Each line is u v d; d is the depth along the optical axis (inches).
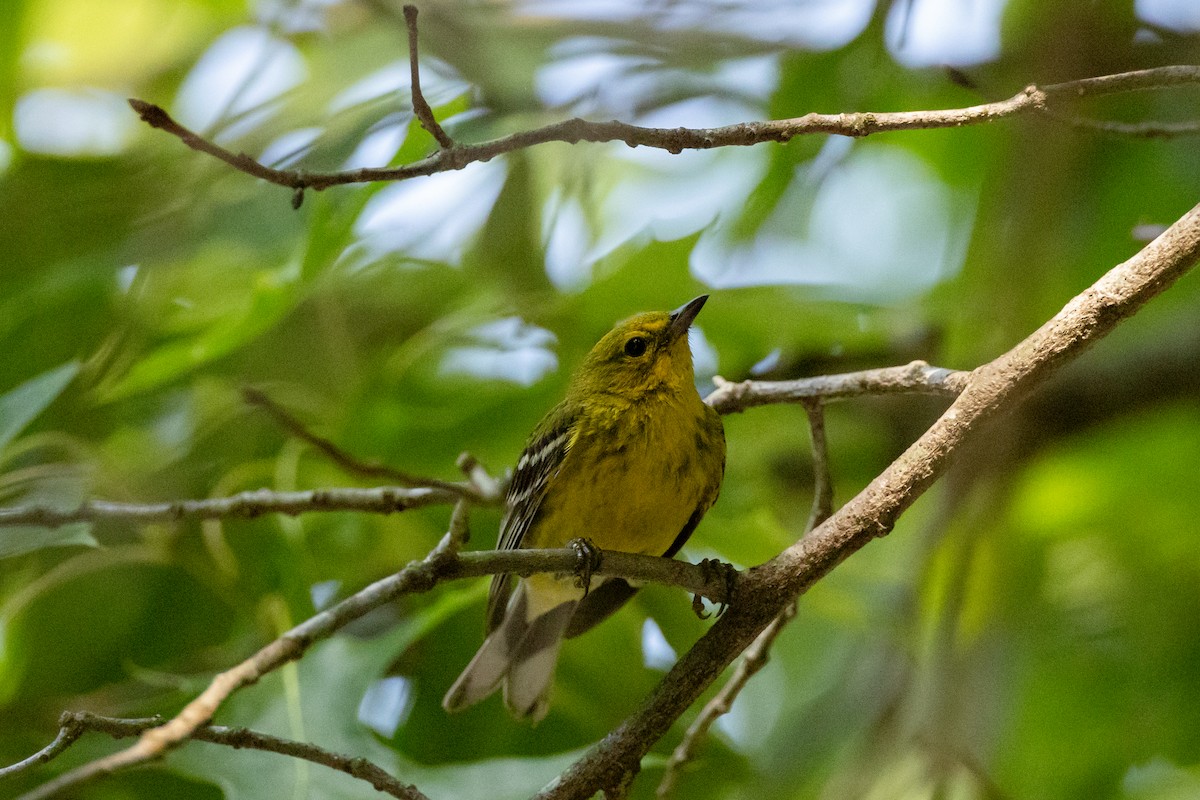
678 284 482.0
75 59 546.0
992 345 459.2
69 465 441.7
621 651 462.3
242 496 362.3
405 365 462.6
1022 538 511.5
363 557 455.5
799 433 501.7
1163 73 282.4
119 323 470.3
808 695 557.3
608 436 387.5
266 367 490.9
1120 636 510.0
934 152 549.6
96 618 443.5
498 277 510.9
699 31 507.2
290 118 486.6
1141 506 510.3
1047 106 282.0
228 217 463.8
